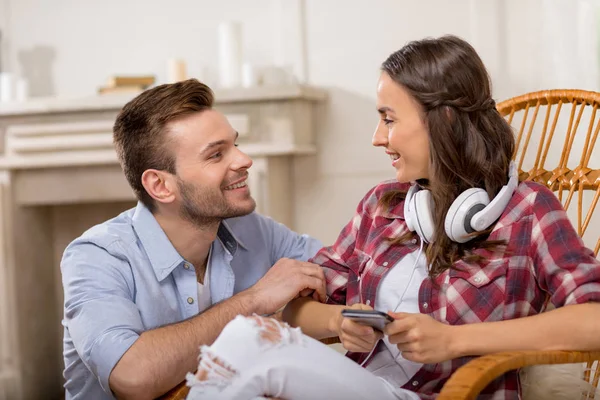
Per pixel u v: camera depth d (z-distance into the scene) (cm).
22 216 311
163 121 154
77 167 303
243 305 146
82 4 323
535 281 131
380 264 146
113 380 135
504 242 132
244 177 159
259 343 117
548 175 171
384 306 143
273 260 182
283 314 156
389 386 127
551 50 266
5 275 305
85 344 139
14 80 310
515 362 112
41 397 321
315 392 119
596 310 118
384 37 296
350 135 302
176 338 138
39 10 326
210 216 157
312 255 182
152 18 318
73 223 332
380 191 158
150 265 156
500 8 279
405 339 121
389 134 138
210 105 160
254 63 310
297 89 277
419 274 141
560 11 261
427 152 136
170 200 156
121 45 321
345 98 302
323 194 305
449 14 288
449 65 133
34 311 319
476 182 136
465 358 134
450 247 136
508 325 121
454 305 134
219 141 155
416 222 137
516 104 179
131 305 146
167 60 317
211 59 314
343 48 301
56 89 327
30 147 299
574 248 126
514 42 278
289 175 308
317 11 303
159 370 134
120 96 289
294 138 283
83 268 149
